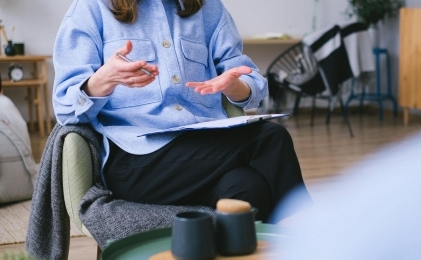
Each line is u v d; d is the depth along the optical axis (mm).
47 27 5457
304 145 4363
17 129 2963
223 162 1378
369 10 5691
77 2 1530
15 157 2867
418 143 4273
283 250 885
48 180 1443
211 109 1602
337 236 991
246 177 1324
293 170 1335
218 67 1650
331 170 3502
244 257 855
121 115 1499
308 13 6160
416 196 2730
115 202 1368
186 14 1581
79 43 1486
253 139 1375
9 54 5051
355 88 5871
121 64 1290
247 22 6016
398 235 2025
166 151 1410
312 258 866
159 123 1486
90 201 1363
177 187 1394
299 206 1319
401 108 5930
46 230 1462
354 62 4789
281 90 5211
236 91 1554
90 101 1380
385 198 2732
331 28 4664
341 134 4840
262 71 6137
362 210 2490
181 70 1527
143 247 895
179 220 828
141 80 1300
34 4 5406
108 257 846
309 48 4711
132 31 1518
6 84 4957
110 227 1295
